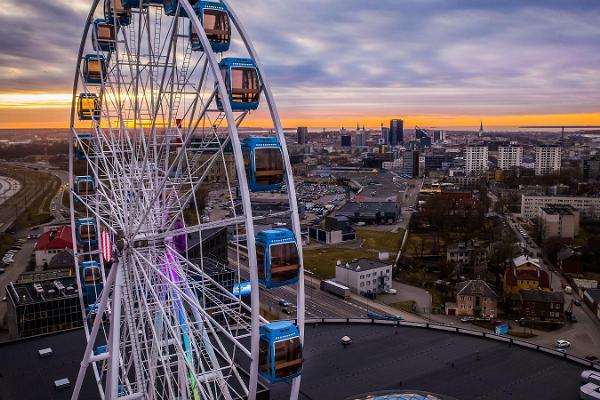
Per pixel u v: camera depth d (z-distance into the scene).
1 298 118.94
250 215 34.84
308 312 113.12
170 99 43.59
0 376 64.06
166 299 44.00
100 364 62.91
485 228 184.12
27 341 74.31
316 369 67.94
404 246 171.12
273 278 39.03
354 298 122.75
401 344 75.75
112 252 45.56
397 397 56.34
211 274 97.62
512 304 116.50
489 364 68.94
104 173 52.78
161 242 45.31
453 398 56.12
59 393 60.03
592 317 110.88
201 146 43.94
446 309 112.81
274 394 61.97
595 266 143.00
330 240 177.88
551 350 71.56
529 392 61.53
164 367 39.75
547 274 122.19
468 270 140.88
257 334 34.66
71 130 55.53
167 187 49.62
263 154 39.50
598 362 84.00
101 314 43.16
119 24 51.44
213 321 38.72
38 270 138.75
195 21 37.97
